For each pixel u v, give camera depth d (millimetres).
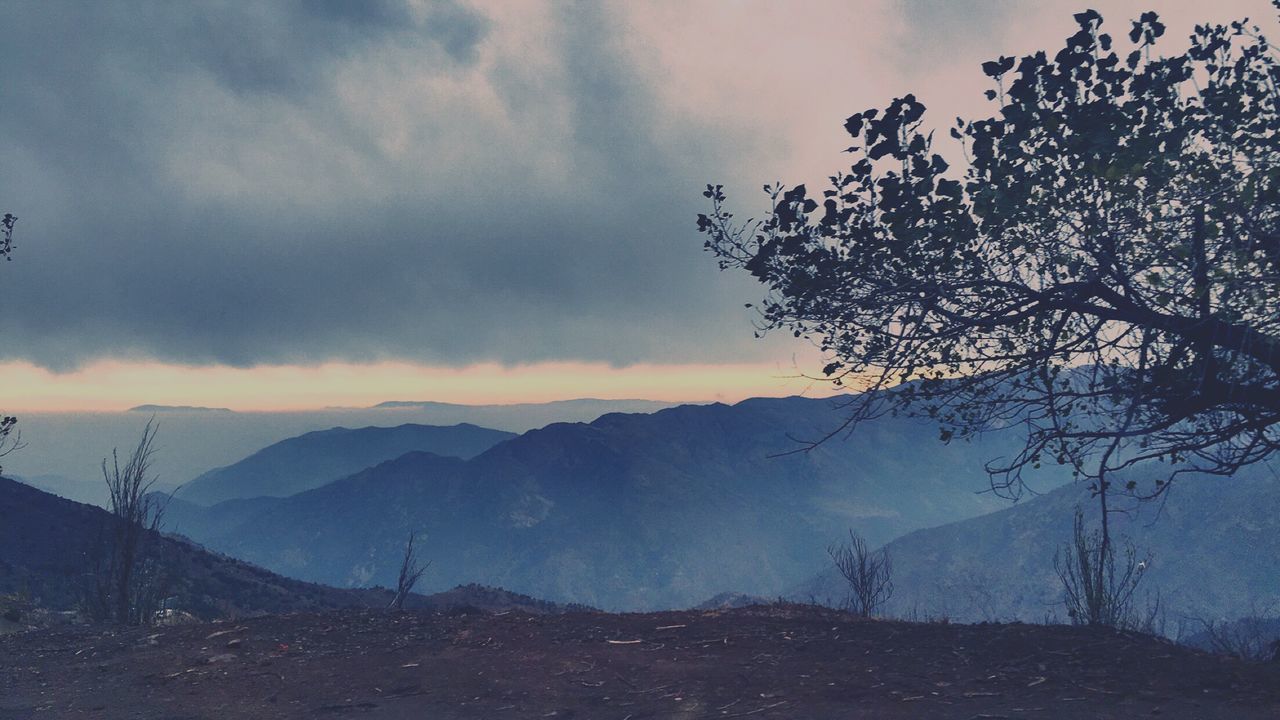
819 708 6449
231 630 10367
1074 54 6992
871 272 7316
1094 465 7562
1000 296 7258
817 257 7328
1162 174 6473
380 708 7078
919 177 6852
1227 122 7266
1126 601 10234
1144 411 7383
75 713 7262
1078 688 6656
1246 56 7711
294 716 6957
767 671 7680
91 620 13336
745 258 7535
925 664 7664
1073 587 10578
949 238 6945
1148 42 7156
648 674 7766
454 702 7148
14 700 7789
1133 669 7090
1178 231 6492
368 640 9641
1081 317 7844
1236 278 6023
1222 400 7164
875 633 9086
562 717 6586
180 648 9539
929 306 7027
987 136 6824
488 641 9289
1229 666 7031
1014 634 8617
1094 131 6566
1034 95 6949
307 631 10234
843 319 7469
